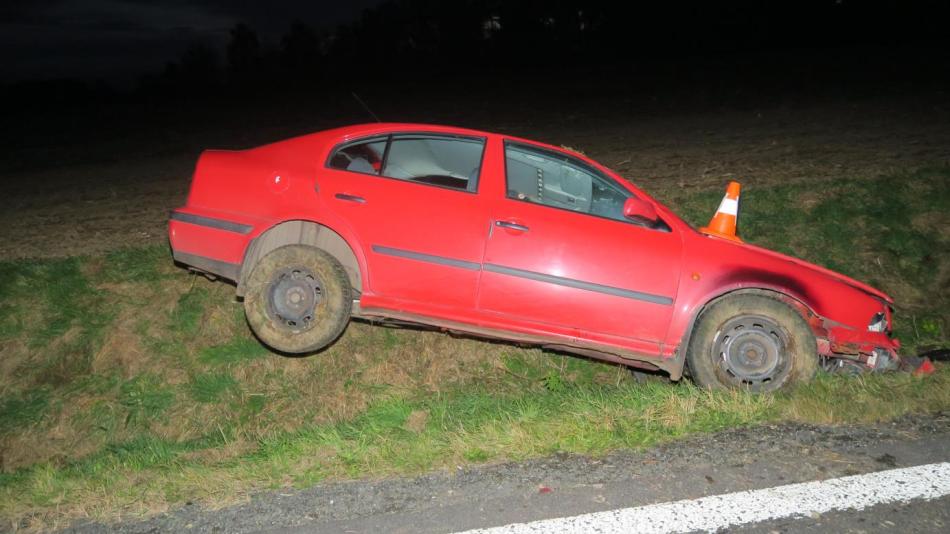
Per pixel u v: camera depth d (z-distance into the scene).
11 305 6.57
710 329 5.05
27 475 4.52
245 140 15.43
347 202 5.18
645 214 5.02
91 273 6.97
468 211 5.12
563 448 4.10
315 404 6.09
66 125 19.19
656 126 14.15
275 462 4.07
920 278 7.56
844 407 4.41
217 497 3.76
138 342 6.40
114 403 6.06
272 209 5.24
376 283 5.17
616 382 6.26
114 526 3.55
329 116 18.16
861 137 11.64
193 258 5.38
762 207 8.46
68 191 10.93
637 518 3.40
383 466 4.00
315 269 5.17
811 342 4.99
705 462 3.90
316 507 3.62
